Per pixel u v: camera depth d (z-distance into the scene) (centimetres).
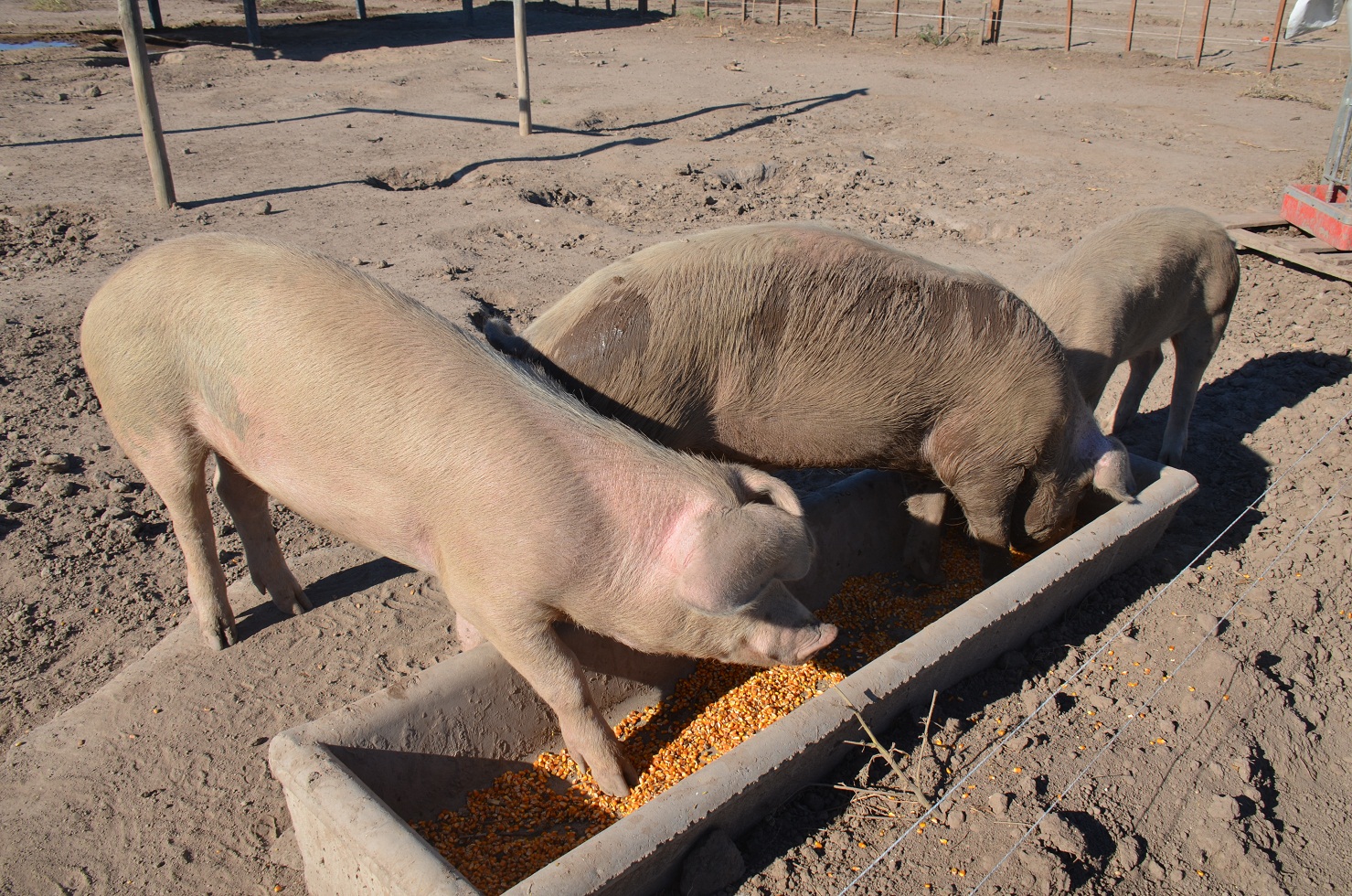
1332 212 820
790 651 326
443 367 320
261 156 1148
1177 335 591
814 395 384
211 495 524
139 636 422
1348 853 304
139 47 887
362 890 264
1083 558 398
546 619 318
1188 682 367
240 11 2542
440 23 2345
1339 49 2017
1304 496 489
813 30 2275
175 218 916
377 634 419
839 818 312
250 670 396
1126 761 333
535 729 353
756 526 294
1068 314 512
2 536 483
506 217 938
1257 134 1348
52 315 703
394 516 323
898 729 346
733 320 367
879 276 384
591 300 370
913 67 1855
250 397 333
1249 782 326
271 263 343
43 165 1084
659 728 381
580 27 2308
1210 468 568
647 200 1027
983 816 310
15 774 346
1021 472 426
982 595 370
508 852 315
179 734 364
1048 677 376
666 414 373
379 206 969
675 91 1611
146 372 351
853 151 1243
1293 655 383
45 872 312
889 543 485
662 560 308
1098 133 1352
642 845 263
